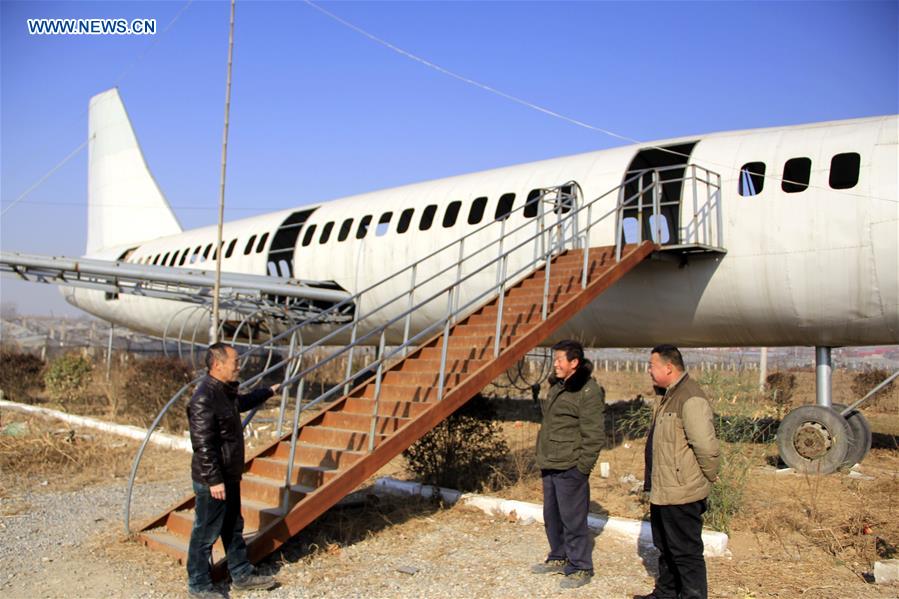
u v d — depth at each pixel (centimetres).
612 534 784
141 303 2723
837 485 1001
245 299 1802
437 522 843
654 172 1134
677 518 539
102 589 633
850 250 1052
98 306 3000
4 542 775
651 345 1395
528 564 691
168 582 651
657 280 1220
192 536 612
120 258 3044
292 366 972
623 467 1148
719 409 915
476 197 1509
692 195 1149
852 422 1123
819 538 763
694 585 538
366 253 1712
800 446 1088
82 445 1331
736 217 1146
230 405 622
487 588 628
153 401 1697
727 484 811
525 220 1395
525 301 1041
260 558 677
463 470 1005
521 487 994
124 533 799
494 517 862
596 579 647
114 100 3269
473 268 1462
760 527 800
